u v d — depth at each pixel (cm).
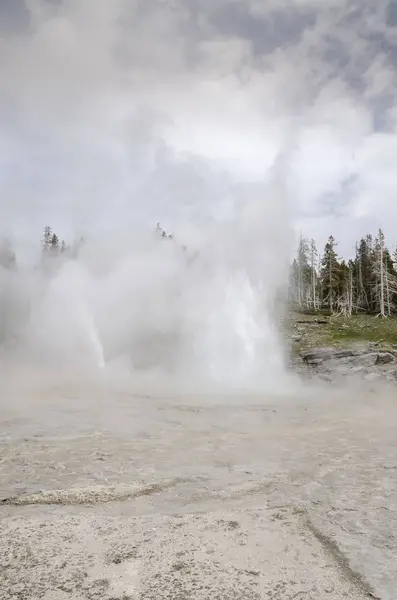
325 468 614
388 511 459
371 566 350
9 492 507
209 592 313
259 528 417
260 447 742
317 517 443
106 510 459
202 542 387
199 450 716
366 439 810
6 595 308
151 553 367
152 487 530
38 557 359
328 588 320
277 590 317
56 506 469
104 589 316
